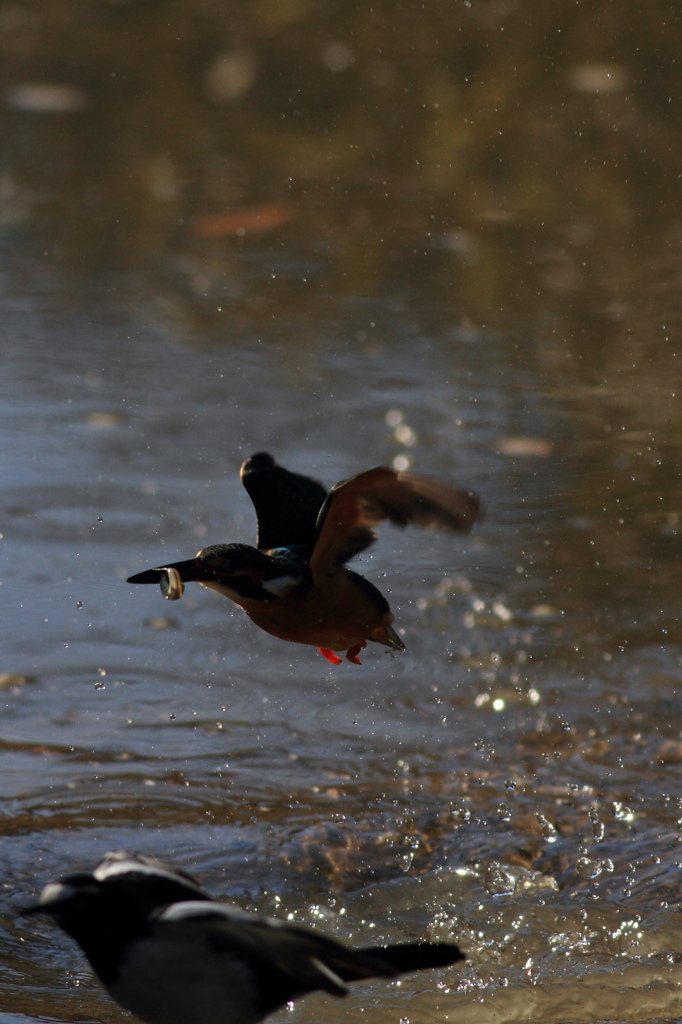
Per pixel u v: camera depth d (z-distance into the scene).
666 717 9.02
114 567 10.68
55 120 23.06
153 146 21.97
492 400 13.92
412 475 6.71
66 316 15.88
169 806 7.98
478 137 22.52
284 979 4.40
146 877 4.50
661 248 18.33
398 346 15.33
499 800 8.14
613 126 22.69
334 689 9.38
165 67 25.64
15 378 14.06
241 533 11.16
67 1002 5.89
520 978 6.51
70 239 18.38
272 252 18.20
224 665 9.63
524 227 19.09
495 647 9.86
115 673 9.41
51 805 7.94
